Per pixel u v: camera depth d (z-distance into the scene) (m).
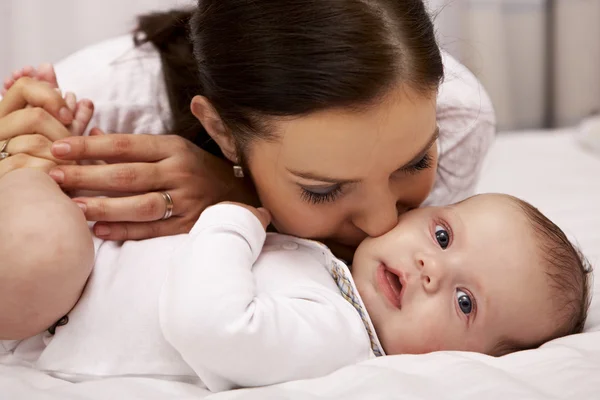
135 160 1.01
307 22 0.82
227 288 0.82
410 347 0.93
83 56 1.25
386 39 0.82
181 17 1.17
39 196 0.88
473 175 1.25
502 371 0.78
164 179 1.00
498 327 0.93
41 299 0.84
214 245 0.87
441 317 0.92
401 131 0.84
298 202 0.91
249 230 0.91
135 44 1.21
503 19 2.48
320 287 0.92
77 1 2.12
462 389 0.74
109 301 0.89
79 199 0.95
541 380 0.77
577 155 2.01
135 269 0.91
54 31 2.12
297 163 0.85
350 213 0.94
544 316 0.94
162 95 1.19
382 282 0.95
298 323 0.84
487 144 1.24
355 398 0.73
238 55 0.86
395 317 0.94
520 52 2.54
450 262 0.94
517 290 0.93
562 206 1.52
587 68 2.50
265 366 0.81
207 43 0.91
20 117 1.00
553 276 0.95
